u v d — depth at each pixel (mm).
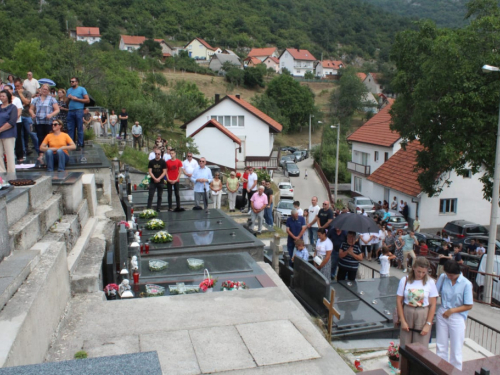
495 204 14969
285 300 6164
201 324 5453
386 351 8156
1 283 4422
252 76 96688
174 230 12172
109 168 11953
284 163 51750
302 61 134125
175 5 146375
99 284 6902
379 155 37344
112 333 5215
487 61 19594
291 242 13258
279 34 156000
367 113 88062
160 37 129625
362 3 187875
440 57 20531
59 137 10250
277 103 82688
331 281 11070
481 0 21578
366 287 10633
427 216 28094
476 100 19500
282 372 4531
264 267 10305
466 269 15273
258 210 15922
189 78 91938
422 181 23922
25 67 37250
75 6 120438
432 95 21500
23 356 3941
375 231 11297
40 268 5121
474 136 20203
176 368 4516
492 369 4934
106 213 11008
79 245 7961
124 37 112562
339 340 8477
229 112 46188
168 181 14578
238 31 148625
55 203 7723
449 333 6387
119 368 2965
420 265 6277
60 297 5523
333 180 51625
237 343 5023
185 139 38469
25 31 63062
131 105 42719
